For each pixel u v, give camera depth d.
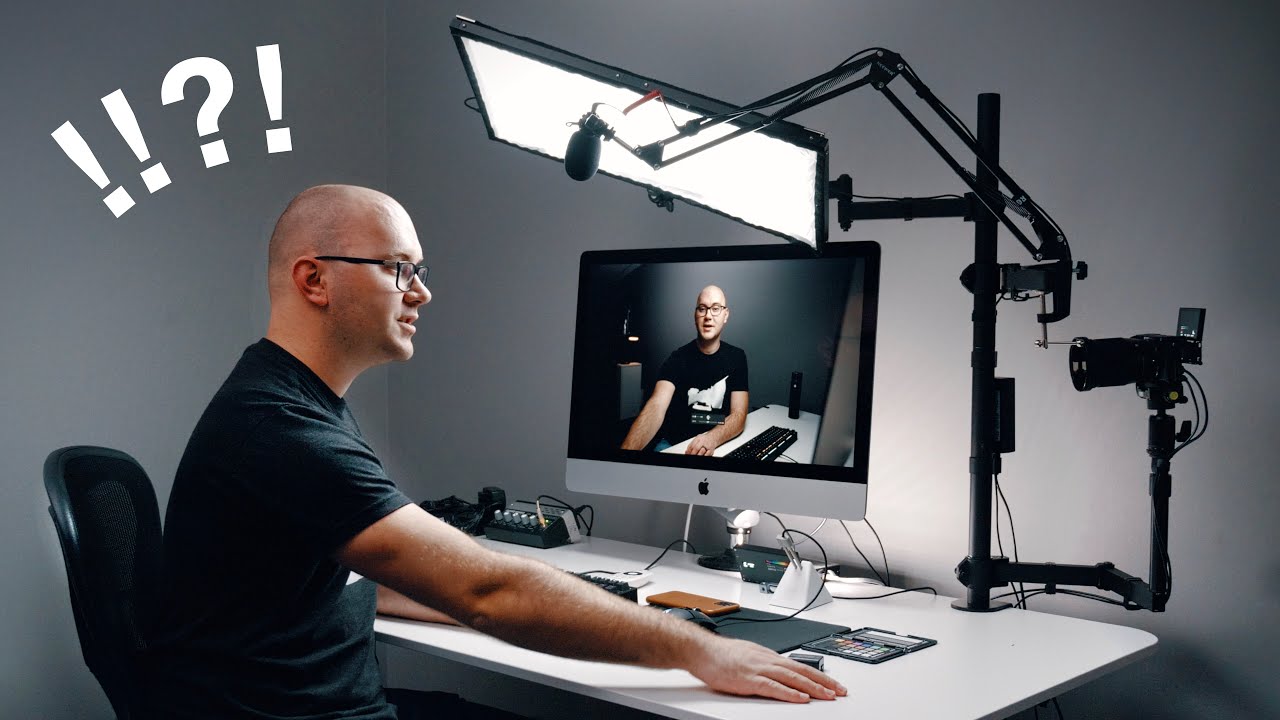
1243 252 1.59
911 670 1.30
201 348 2.35
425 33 2.65
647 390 1.89
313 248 1.28
